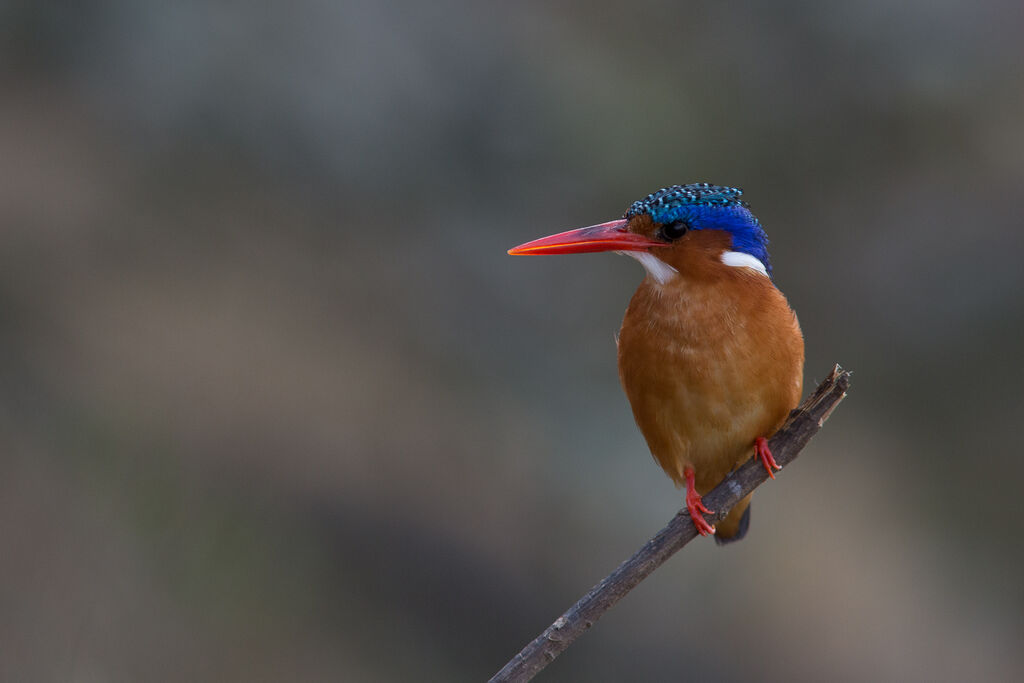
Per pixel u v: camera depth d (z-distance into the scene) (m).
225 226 13.03
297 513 11.62
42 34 13.18
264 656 10.73
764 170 14.37
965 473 14.11
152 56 13.39
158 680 10.16
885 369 14.46
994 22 14.78
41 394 11.17
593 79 14.03
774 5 14.68
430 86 13.86
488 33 14.09
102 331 11.78
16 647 9.72
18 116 12.84
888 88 14.70
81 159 12.89
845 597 13.11
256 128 13.48
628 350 5.98
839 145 14.61
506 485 12.75
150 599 10.49
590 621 4.65
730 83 14.41
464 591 11.98
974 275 14.39
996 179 14.64
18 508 10.38
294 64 13.62
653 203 5.94
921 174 14.71
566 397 13.41
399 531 12.05
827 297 14.55
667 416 5.92
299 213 13.46
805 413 5.28
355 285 13.28
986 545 13.66
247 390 12.09
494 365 13.43
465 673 11.59
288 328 12.75
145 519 10.89
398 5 13.98
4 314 11.36
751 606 12.98
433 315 13.44
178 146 13.25
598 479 12.94
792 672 12.59
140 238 12.76
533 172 13.86
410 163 13.77
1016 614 13.39
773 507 13.73
